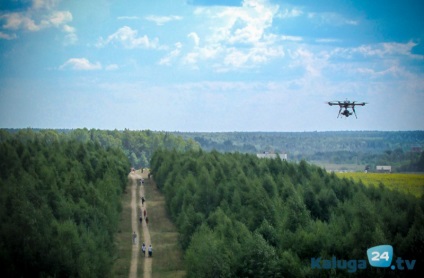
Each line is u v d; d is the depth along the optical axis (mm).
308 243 101938
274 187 146000
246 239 99250
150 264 118375
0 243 94750
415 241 100750
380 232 103188
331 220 123312
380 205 133750
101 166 178625
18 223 100062
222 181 152375
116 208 150875
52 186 130625
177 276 108875
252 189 137125
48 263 94250
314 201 133250
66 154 189000
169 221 158125
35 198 117625
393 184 194125
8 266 92625
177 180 166750
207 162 179125
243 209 126750
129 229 149625
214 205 136625
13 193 117312
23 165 163000
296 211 118500
